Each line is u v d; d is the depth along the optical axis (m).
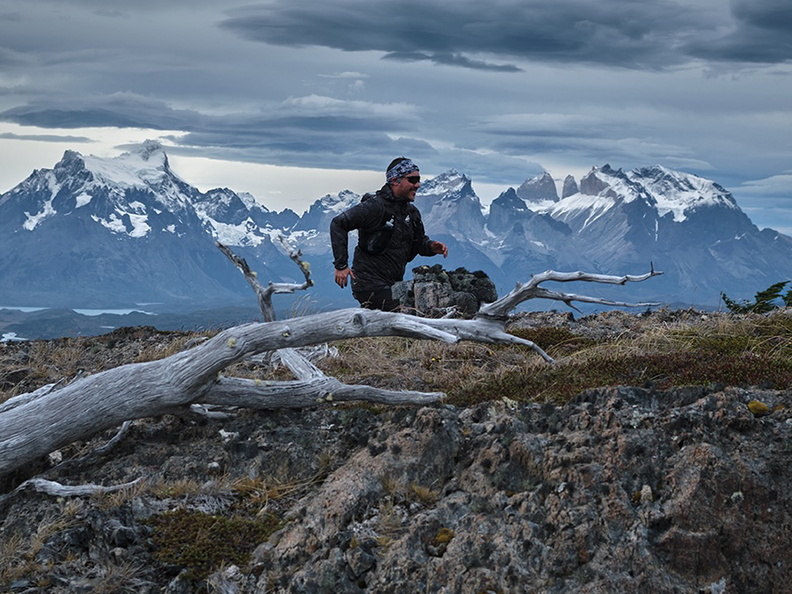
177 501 5.09
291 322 5.32
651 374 5.89
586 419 5.00
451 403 5.84
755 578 4.48
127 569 4.68
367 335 5.36
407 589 4.46
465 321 5.51
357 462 5.10
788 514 4.62
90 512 4.89
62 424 5.17
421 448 5.04
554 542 4.55
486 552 4.54
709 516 4.60
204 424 5.59
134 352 7.62
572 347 7.12
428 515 4.75
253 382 5.53
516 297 5.42
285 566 4.70
